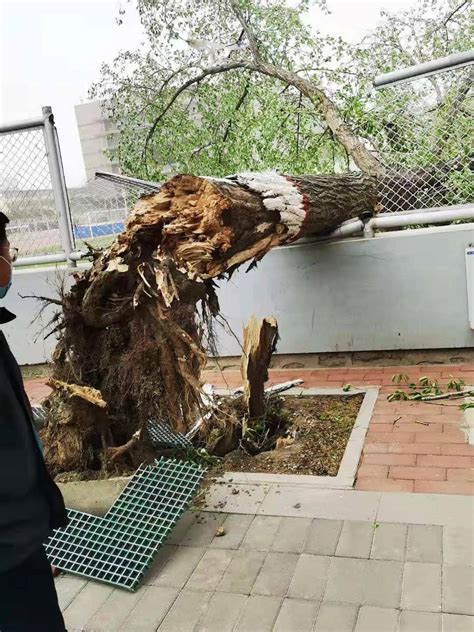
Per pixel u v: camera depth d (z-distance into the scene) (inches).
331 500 116.2
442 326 184.1
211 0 281.3
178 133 281.7
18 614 71.1
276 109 257.8
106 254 119.6
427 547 98.1
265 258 195.8
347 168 237.1
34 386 219.9
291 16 271.3
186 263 109.0
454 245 178.4
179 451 142.0
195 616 90.5
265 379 152.4
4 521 64.2
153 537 108.3
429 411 151.9
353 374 188.2
